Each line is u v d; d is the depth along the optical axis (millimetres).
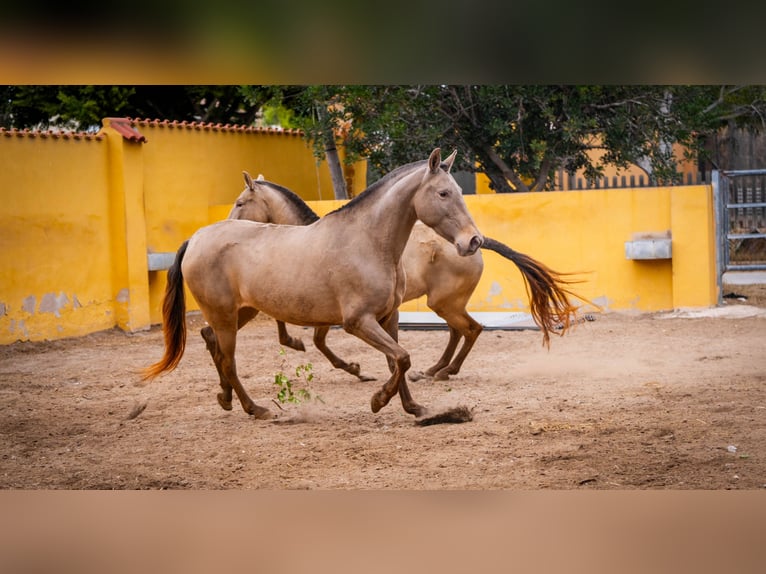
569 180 19859
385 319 7641
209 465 6234
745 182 20641
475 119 16766
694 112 16656
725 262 14789
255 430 7285
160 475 6016
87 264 13914
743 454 5949
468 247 6746
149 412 8242
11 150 12750
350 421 7480
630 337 11844
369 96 16031
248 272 7328
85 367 11117
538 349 11312
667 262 13805
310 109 17281
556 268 14391
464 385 9031
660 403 7684
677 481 5402
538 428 6898
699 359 9992
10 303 12711
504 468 5828
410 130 16703
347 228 7105
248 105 22750
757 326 12148
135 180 14508
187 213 16156
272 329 14211
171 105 22406
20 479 5988
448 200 6812
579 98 15961
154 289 15172
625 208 13945
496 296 14703
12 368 11133
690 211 13484
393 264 7121
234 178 17328
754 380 8609
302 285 7105
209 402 8609
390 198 6996
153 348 12750
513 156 17797
